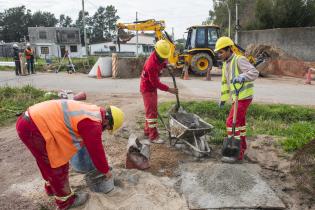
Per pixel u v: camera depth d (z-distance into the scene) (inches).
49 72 836.6
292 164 213.5
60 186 158.2
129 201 169.8
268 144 259.4
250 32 1056.8
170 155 236.7
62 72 840.9
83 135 149.1
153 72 241.6
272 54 804.0
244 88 216.1
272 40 971.3
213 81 650.8
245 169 209.2
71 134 149.5
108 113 161.5
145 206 166.9
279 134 290.5
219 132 287.0
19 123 148.3
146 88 251.8
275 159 231.3
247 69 212.4
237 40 1103.6
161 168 217.0
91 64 923.4
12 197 181.9
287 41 927.0
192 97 449.7
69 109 150.3
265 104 386.9
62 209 164.1
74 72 826.2
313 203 177.9
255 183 191.9
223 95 233.3
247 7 1560.0
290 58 803.4
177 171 212.2
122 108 377.1
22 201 177.9
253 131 295.4
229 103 370.3
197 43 721.0
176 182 197.6
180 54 725.9
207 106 363.3
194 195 180.7
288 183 198.2
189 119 255.0
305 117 346.9
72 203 165.8
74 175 202.4
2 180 202.5
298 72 760.3
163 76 733.9
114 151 243.4
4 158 235.8
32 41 2396.7
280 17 1106.1
